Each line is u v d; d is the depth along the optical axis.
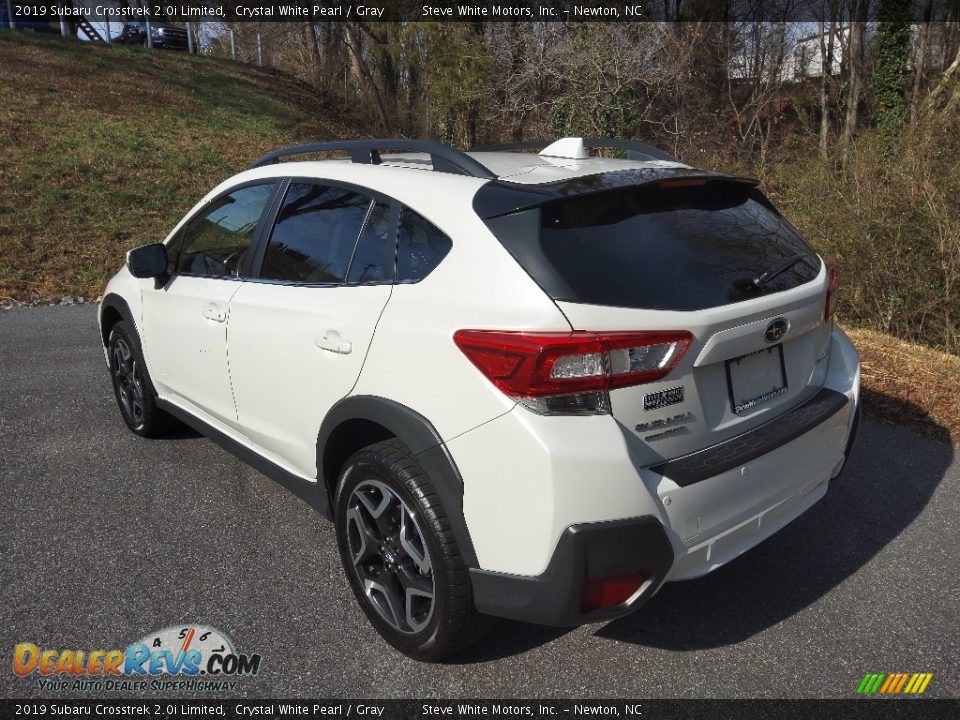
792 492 2.64
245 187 3.57
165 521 3.50
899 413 4.80
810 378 2.88
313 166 3.26
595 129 16.66
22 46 22.50
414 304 2.50
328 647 2.70
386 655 2.67
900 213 6.98
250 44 32.50
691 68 18.36
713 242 2.57
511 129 17.97
